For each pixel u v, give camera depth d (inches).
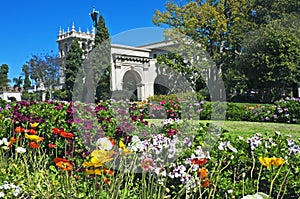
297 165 114.1
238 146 121.0
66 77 1438.2
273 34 803.4
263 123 386.9
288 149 124.1
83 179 118.4
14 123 195.5
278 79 799.1
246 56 846.5
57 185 110.8
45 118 172.9
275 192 111.0
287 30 821.2
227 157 115.3
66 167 91.8
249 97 884.0
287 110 401.1
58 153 158.4
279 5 997.2
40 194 106.7
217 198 107.9
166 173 100.8
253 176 115.3
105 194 93.4
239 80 863.7
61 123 159.6
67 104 209.6
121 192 100.2
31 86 2186.3
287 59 785.6
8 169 126.0
